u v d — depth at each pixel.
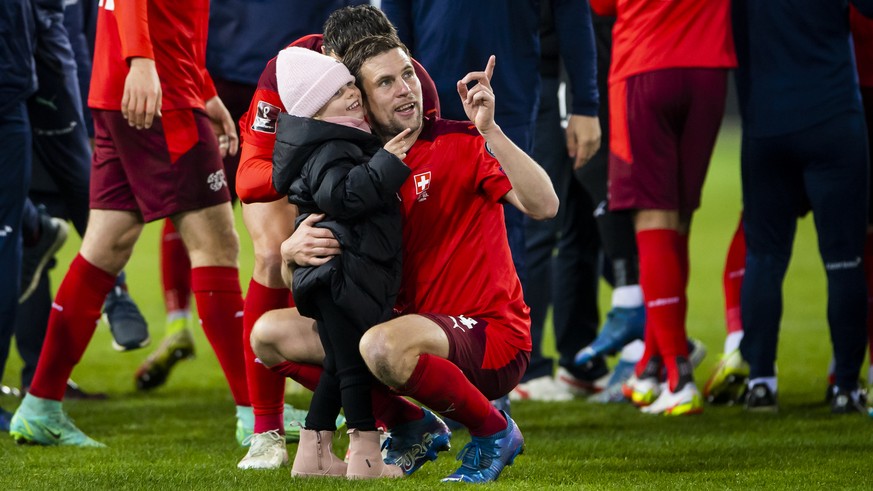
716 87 19.11
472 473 12.33
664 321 19.50
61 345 15.91
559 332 23.09
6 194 16.52
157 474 13.31
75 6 21.84
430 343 11.73
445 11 16.69
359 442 12.39
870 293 19.92
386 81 11.98
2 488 12.36
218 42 17.78
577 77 17.83
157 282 43.84
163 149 15.37
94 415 19.70
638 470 13.74
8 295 16.61
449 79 16.80
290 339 13.18
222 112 16.80
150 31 15.12
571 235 22.91
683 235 20.53
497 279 12.44
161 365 23.39
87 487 12.36
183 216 15.71
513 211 17.06
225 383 24.81
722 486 12.41
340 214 11.67
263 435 14.39
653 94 19.02
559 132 21.88
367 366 11.98
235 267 16.02
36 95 19.34
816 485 12.55
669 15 18.95
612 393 21.70
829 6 18.44
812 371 25.08
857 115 18.61
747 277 19.42
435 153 12.38
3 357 16.77
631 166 19.30
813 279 45.09
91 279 15.96
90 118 22.20
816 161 18.64
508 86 16.88
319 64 11.97
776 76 18.77
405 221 12.47
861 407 19.11
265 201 13.69
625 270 21.64
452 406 11.90
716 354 28.58
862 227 18.70
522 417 19.50
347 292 11.77
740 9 19.28
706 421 18.50
